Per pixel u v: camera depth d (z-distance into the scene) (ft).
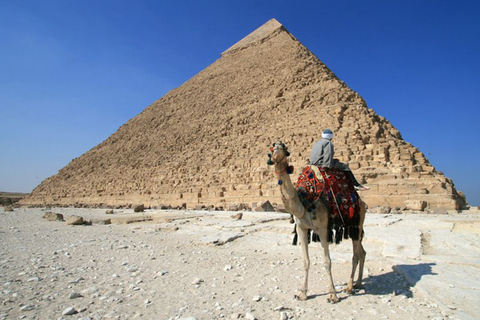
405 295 17.04
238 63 212.43
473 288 17.12
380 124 96.37
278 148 17.29
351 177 19.97
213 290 18.69
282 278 20.98
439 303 15.39
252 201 94.22
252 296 17.61
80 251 30.83
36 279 20.67
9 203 222.28
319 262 24.75
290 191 17.43
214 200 104.63
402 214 54.95
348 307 15.94
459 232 32.37
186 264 25.09
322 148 19.33
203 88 214.07
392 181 70.85
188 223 51.88
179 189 121.80
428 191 66.85
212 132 153.99
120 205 137.39
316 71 141.59
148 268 23.95
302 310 15.57
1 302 16.83
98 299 17.34
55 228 52.16
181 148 157.07
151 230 45.96
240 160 113.70
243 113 152.46
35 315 15.11
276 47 191.42
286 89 142.82
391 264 22.85
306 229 18.22
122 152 197.16
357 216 18.78
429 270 20.27
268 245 32.19
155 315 15.11
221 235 37.42
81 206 151.02
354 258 18.45
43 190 210.38
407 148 82.58
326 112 107.65
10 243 36.11
